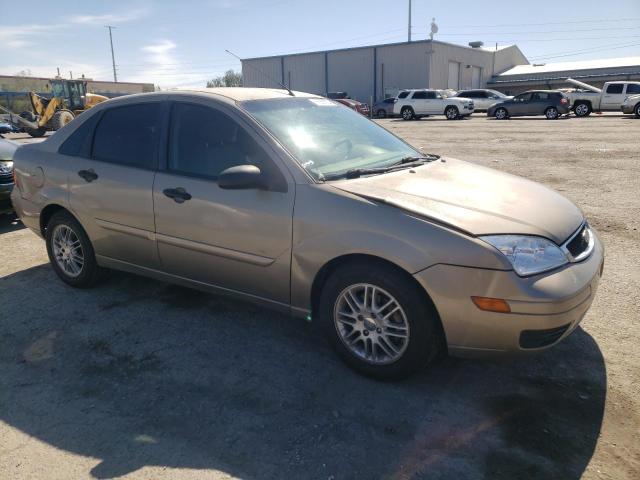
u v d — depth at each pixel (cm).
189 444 262
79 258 453
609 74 4638
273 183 322
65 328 388
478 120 2719
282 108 376
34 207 464
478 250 266
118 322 396
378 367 306
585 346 343
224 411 287
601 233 579
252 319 398
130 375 325
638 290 425
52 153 449
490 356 279
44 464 251
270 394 302
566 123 2192
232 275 352
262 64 4994
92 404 296
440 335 293
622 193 768
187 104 377
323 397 298
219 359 341
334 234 298
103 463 251
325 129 379
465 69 4856
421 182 328
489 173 374
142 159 390
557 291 265
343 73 4588
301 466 246
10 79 5203
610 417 273
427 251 273
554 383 305
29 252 575
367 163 360
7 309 423
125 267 421
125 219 397
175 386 312
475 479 235
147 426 277
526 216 291
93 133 428
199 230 354
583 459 245
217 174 349
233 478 239
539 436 261
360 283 300
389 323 298
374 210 291
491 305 265
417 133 1970
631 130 1736
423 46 4156
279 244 321
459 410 283
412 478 236
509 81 5172
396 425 272
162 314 409
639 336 353
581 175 923
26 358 348
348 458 250
